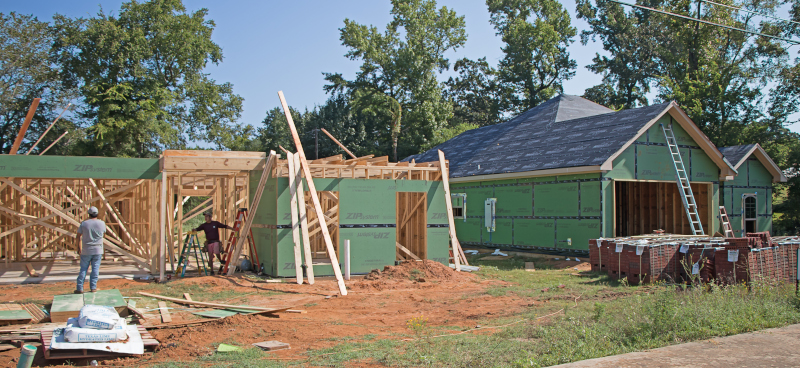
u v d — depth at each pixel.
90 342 6.23
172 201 14.38
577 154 18.02
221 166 13.35
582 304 9.32
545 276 13.71
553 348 5.95
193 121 44.53
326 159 15.37
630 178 17.41
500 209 20.83
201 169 13.15
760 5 36.38
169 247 14.07
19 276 13.05
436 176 15.30
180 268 13.40
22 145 41.47
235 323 8.02
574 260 16.78
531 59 53.84
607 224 16.66
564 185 18.06
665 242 12.55
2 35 39.19
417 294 11.08
